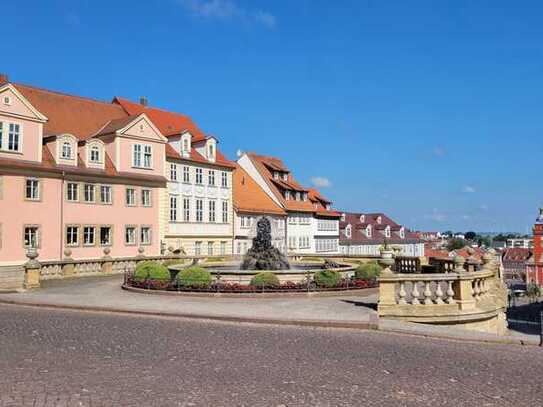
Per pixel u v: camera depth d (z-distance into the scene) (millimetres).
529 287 70688
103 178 45312
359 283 22219
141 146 48656
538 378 9250
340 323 14219
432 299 15992
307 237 75062
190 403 7500
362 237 94812
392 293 15789
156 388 8203
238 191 65438
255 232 29219
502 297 19281
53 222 41656
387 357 10602
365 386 8469
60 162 42250
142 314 16781
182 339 12305
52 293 22703
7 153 38938
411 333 13375
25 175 39938
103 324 14641
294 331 13648
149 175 49156
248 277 22328
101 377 8828
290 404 7523
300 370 9414
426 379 8969
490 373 9500
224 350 11062
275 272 22359
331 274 21875
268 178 71250
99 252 44969
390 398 7891
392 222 106250
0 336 12539
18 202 39500
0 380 8586
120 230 46719
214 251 57625
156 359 10172
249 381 8664
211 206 57594
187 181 54312
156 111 58781
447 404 7691
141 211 48625
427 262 27500
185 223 53812
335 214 81625
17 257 39312
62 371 9195
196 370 9344
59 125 46156
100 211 45156
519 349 11875
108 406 7336
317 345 11734
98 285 26516
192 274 21844
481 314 16172
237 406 7402
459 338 12805
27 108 40250
